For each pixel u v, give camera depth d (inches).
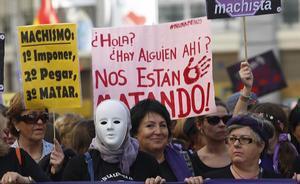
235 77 791.7
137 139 462.9
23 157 428.1
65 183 425.1
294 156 483.5
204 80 520.4
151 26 532.1
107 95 537.0
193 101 523.8
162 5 2471.7
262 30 1828.2
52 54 502.3
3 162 422.0
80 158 436.8
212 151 534.9
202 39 521.0
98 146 434.9
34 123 501.7
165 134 461.4
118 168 434.0
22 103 502.6
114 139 426.9
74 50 501.4
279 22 2301.9
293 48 2299.5
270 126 433.1
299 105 520.4
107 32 536.7
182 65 526.0
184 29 525.7
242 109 504.1
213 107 518.3
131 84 534.6
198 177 418.0
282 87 839.1
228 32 2379.4
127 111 435.5
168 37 529.7
